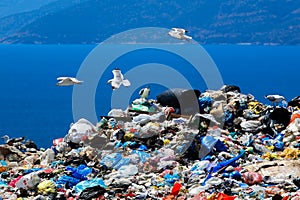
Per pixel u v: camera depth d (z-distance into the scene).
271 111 38.47
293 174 29.20
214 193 26.38
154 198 27.48
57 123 112.56
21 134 97.19
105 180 30.34
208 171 30.39
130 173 30.98
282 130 38.06
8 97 175.12
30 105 151.38
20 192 29.34
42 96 175.88
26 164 35.81
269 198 25.80
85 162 33.53
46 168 33.06
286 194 26.25
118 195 28.06
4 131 101.44
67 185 29.97
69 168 32.09
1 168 34.25
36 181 29.80
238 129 38.50
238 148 34.44
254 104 41.94
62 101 160.00
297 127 36.56
